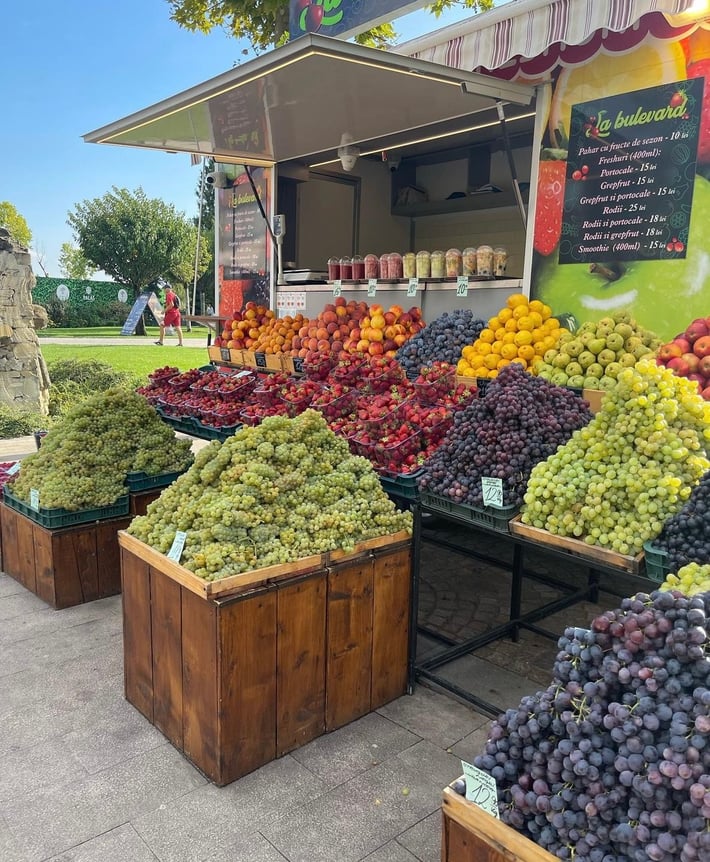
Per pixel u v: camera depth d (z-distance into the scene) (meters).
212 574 2.61
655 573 2.34
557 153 4.65
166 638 2.86
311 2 5.81
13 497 4.44
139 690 3.13
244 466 3.07
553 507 2.69
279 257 7.17
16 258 10.69
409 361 4.89
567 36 3.83
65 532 4.12
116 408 4.62
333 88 4.34
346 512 3.06
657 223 4.21
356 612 3.03
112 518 4.31
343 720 3.09
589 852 1.52
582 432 2.76
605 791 1.53
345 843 2.39
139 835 2.41
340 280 6.22
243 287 7.82
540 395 3.17
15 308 10.72
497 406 3.07
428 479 3.16
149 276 41.06
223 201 7.93
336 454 3.39
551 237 4.75
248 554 2.73
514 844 1.64
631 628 1.62
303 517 2.97
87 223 39.97
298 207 7.38
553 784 1.63
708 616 1.60
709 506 2.24
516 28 4.09
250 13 9.55
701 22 3.88
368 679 3.16
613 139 4.36
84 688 3.35
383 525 3.14
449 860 1.83
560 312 4.76
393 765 2.82
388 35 9.39
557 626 4.20
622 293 4.43
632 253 4.35
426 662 3.49
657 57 4.10
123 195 40.66
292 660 2.81
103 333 31.50
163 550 2.88
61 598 4.18
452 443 3.19
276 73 3.96
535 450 2.94
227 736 2.65
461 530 6.00
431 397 4.12
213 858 2.32
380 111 5.06
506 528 2.86
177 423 5.82
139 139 5.67
